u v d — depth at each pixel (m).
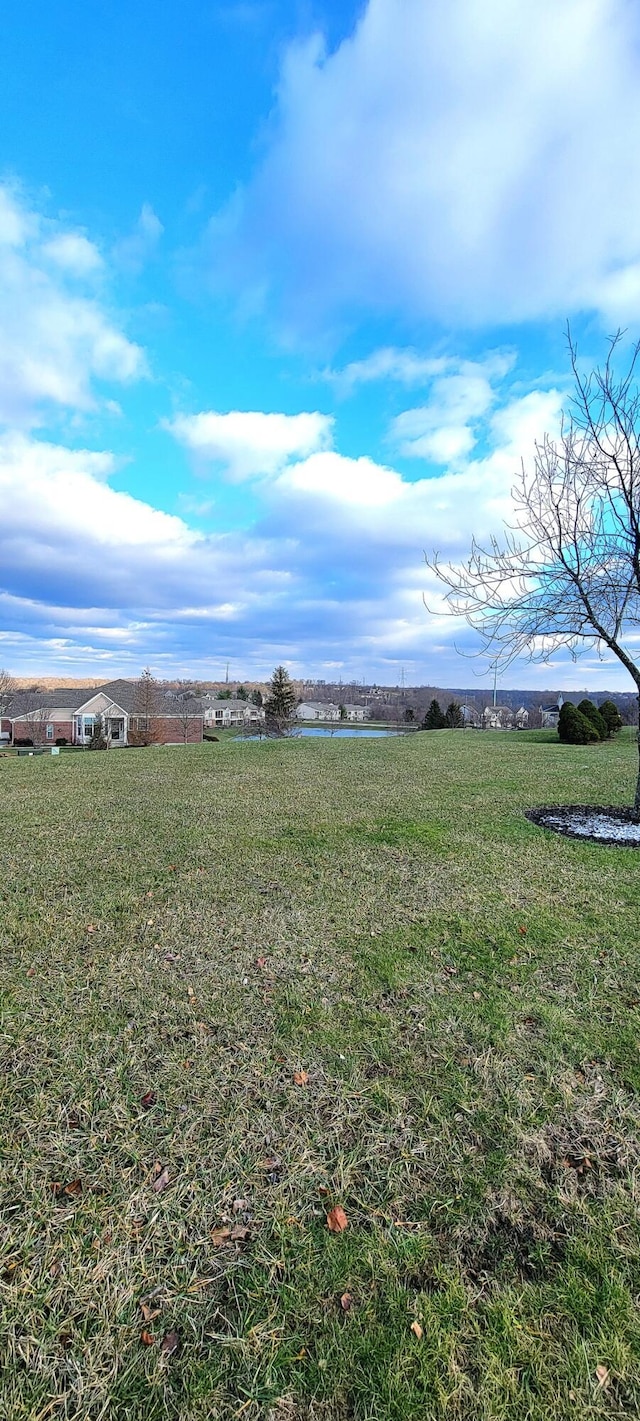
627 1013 2.38
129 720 37.19
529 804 6.42
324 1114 1.83
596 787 7.54
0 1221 1.46
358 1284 1.30
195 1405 1.10
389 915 3.37
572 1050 2.15
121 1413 1.09
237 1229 1.45
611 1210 1.49
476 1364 1.15
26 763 10.91
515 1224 1.45
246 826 5.46
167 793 7.33
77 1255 1.38
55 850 4.73
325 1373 1.14
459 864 4.27
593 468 5.37
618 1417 1.07
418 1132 1.76
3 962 2.86
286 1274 1.33
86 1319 1.24
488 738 17.91
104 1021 2.36
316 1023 2.33
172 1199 1.53
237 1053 2.14
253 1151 1.69
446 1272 1.33
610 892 3.70
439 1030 2.27
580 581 5.63
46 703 37.78
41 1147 1.70
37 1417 1.08
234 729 48.88
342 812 6.04
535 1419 1.07
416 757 11.41
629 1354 1.16
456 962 2.81
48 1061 2.10
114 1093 1.93
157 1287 1.30
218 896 3.69
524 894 3.67
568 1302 1.26
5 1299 1.28
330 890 3.77
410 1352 1.17
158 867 4.27
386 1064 2.08
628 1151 1.68
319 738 17.86
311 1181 1.58
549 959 2.83
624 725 22.36
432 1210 1.50
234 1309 1.26
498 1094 1.92
